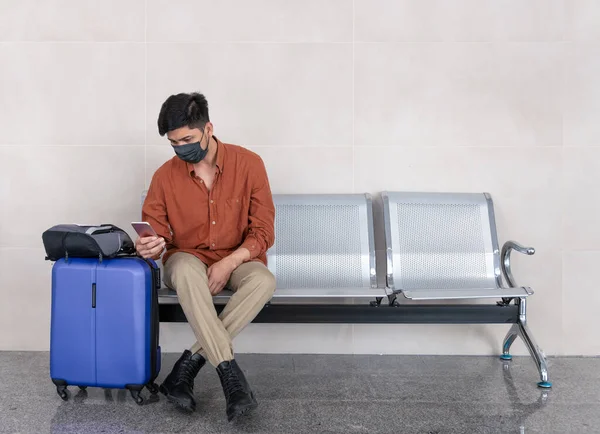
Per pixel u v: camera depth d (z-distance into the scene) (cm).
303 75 330
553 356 332
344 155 332
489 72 331
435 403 252
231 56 329
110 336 244
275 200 318
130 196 332
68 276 246
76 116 330
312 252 311
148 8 328
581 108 331
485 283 310
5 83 329
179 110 245
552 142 331
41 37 328
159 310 282
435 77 331
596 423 231
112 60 329
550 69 331
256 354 331
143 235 246
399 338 333
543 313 333
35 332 334
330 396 260
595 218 332
